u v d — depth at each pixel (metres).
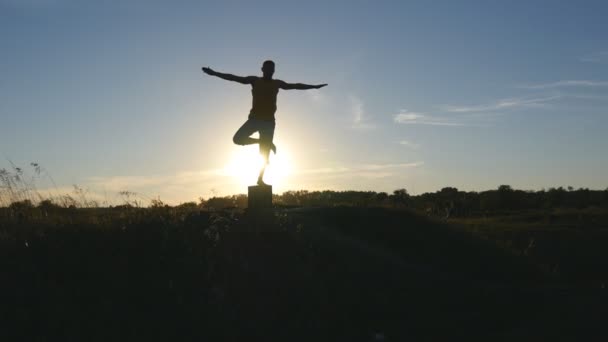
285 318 8.45
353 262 10.51
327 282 9.56
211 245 10.02
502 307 9.49
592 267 15.62
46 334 7.47
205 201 14.99
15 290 8.18
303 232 11.34
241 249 10.16
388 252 12.09
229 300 8.68
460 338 8.20
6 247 9.35
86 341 7.42
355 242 11.84
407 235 13.34
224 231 10.69
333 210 14.05
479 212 32.09
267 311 8.56
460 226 15.87
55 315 7.80
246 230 10.82
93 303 8.12
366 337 8.22
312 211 13.87
